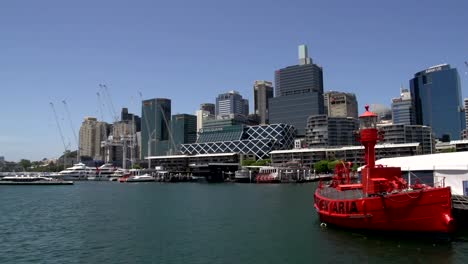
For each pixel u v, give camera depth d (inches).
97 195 5826.8
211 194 5634.8
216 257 1786.4
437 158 2881.4
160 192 6358.3
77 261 1782.7
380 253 1696.6
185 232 2390.5
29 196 5787.4
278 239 2105.1
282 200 4394.7
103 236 2319.1
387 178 1990.7
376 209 1865.2
